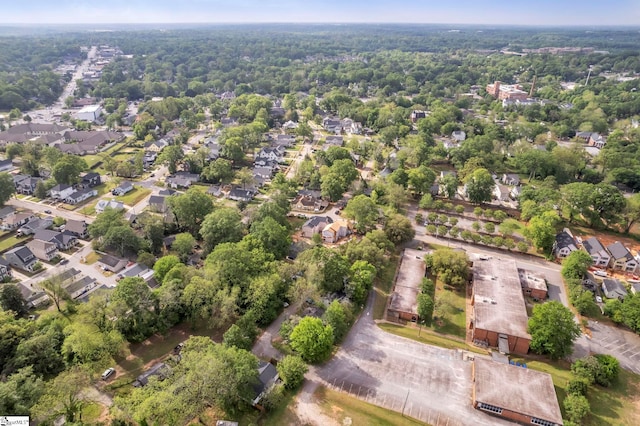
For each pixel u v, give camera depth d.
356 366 74.56
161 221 117.81
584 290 96.25
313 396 67.44
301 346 71.81
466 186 147.75
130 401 58.06
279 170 176.12
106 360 67.19
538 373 70.75
